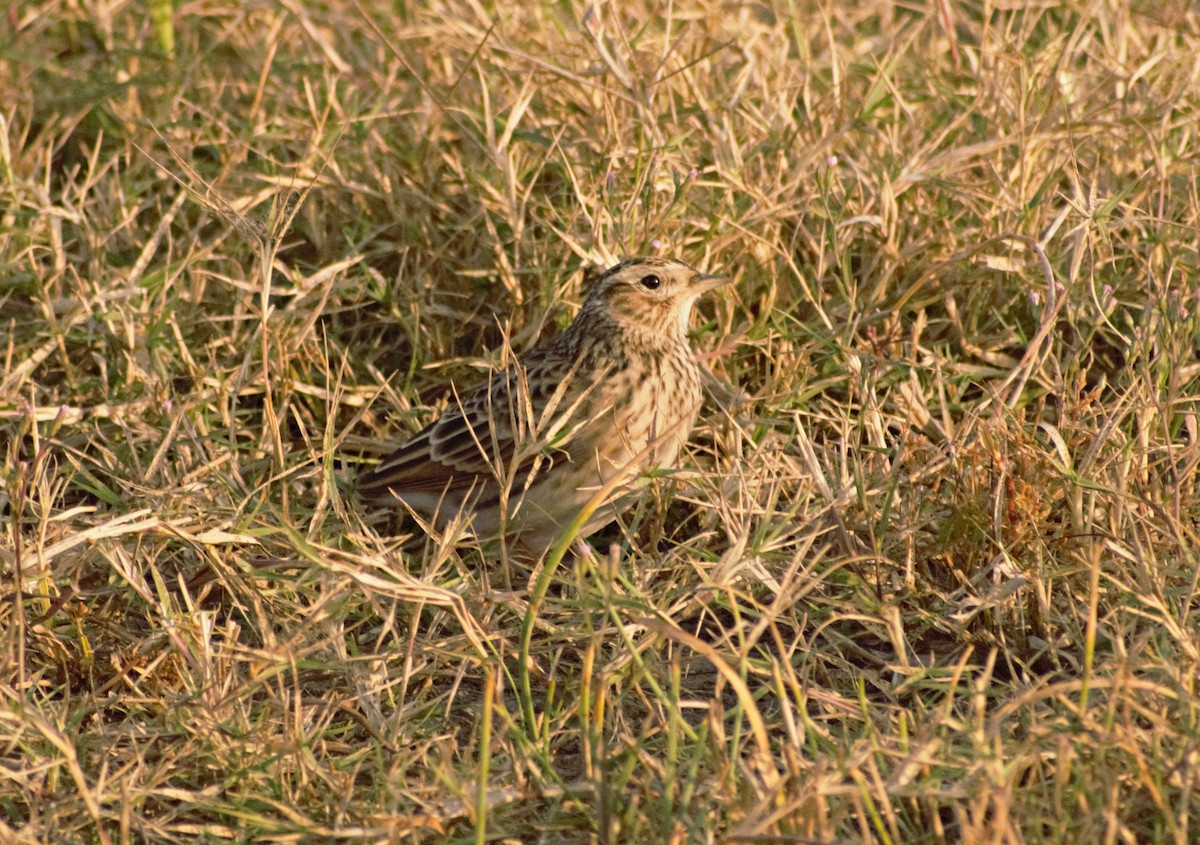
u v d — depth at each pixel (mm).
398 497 10398
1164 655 8547
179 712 8492
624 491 10727
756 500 10445
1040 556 9625
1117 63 14750
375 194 14000
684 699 9086
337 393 10719
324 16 17000
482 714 8656
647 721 8039
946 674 9000
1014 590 9250
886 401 11867
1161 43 15266
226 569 9312
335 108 15141
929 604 10023
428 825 7355
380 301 13523
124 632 9312
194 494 10633
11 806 7945
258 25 17672
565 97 14742
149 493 10211
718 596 9453
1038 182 13391
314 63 16562
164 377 12344
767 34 16453
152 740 8406
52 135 15297
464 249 13812
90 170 14297
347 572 8625
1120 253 13039
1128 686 7551
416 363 13109
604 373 10969
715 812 7398
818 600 9391
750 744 8375
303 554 8992
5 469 10727
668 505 10867
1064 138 13398
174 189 14805
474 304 13609
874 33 17547
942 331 12820
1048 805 7277
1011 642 9461
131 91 16062
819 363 12523
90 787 7980
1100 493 10039
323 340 13078
